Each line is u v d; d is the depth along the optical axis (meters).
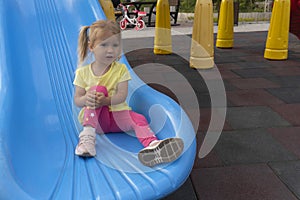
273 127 3.27
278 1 6.04
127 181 1.81
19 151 2.03
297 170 2.48
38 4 4.07
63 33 3.76
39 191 1.73
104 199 1.67
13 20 3.67
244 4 14.89
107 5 4.83
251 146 2.87
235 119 3.48
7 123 2.09
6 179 1.61
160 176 1.83
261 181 2.35
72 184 1.80
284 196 2.18
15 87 2.71
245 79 5.08
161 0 6.81
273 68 5.73
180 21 13.30
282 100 4.09
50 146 2.24
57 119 2.57
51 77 3.10
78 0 4.11
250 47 7.67
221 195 2.20
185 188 2.29
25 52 3.35
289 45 7.78
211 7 5.18
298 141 2.95
